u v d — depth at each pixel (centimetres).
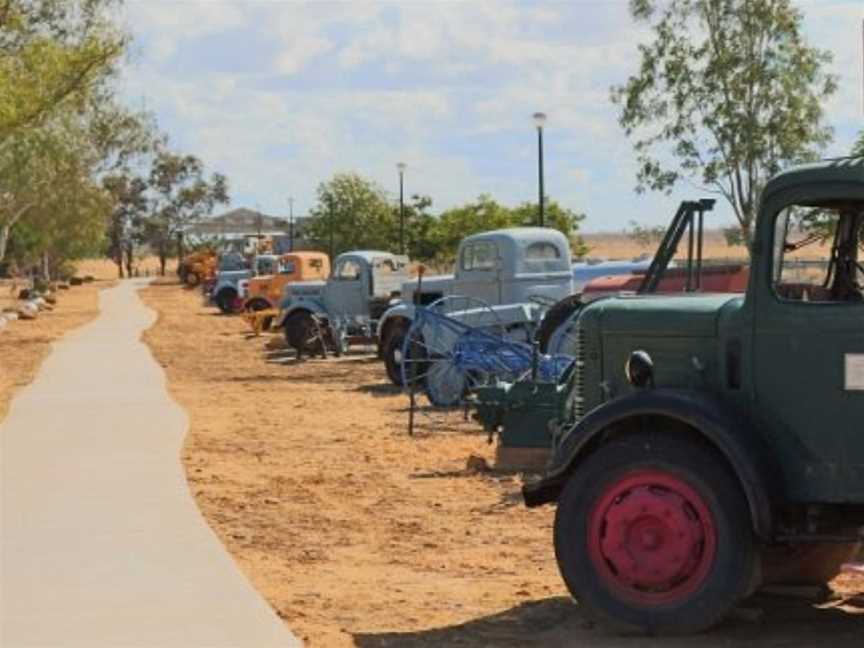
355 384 3038
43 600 1073
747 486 926
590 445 993
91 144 5994
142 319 6116
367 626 1023
